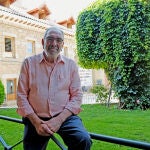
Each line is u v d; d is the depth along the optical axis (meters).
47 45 2.22
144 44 10.90
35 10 24.53
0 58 19.17
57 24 26.86
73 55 27.25
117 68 11.77
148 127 7.30
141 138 6.14
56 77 2.24
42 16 25.39
